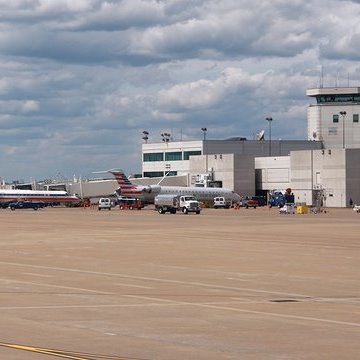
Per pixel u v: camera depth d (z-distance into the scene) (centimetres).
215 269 5200
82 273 4916
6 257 6084
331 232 9738
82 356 2412
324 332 2864
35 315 3200
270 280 4591
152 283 4403
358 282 4506
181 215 17038
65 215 16988
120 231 9856
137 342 2648
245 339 2717
